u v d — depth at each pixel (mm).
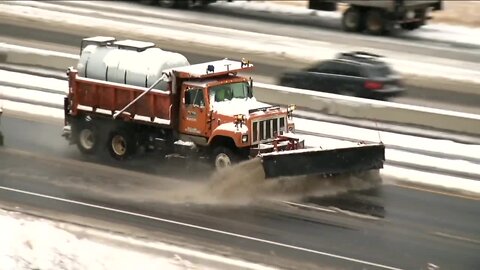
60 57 48719
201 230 27578
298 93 42469
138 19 66312
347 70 44750
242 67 34188
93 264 24703
